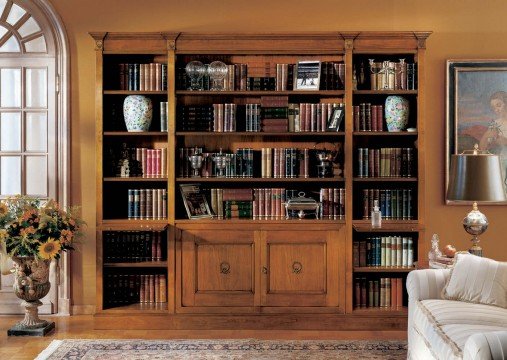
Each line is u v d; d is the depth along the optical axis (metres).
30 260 5.16
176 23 5.81
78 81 5.81
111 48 5.39
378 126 5.50
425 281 4.21
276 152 5.53
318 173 5.57
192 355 4.61
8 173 5.86
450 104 5.76
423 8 5.79
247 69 5.63
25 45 5.83
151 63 5.66
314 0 5.80
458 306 3.87
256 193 5.55
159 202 5.51
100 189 5.41
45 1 5.76
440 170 5.79
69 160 5.81
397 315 5.38
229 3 5.80
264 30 5.80
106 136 5.56
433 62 5.79
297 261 5.40
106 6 5.80
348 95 5.38
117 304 5.54
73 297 5.83
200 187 5.72
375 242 5.48
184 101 5.75
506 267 3.96
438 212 5.80
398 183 5.73
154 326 5.38
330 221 5.38
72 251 5.83
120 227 5.38
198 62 5.49
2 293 5.83
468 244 5.79
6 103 5.85
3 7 5.80
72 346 4.83
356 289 5.51
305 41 5.40
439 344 3.43
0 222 5.14
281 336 5.19
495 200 4.38
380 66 5.46
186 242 5.41
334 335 5.23
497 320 3.68
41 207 5.29
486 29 5.77
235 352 4.69
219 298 5.41
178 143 5.73
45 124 5.84
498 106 5.75
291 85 5.57
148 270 5.80
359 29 5.80
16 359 4.55
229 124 5.51
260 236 5.40
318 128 5.50
